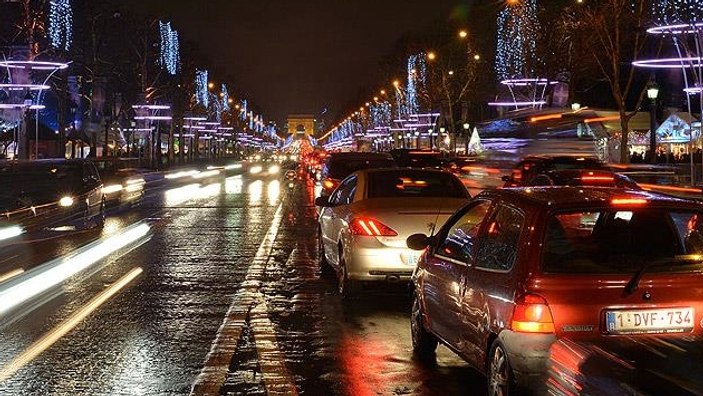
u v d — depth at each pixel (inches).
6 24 1748.3
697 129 1669.5
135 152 3353.8
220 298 464.4
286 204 1238.9
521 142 1582.2
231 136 5871.1
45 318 408.2
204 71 3612.2
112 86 2566.4
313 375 305.9
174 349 346.0
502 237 257.3
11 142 2652.6
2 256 633.0
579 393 205.9
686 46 1107.9
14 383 295.6
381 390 286.4
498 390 241.4
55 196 789.9
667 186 1081.4
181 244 723.4
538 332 225.5
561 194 255.4
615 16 1363.2
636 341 223.3
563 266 232.4
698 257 239.6
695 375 195.6
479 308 255.0
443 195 483.8
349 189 513.0
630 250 253.9
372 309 434.3
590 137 1545.3
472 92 2544.3
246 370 313.3
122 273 555.5
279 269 576.1
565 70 1665.8
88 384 294.4
